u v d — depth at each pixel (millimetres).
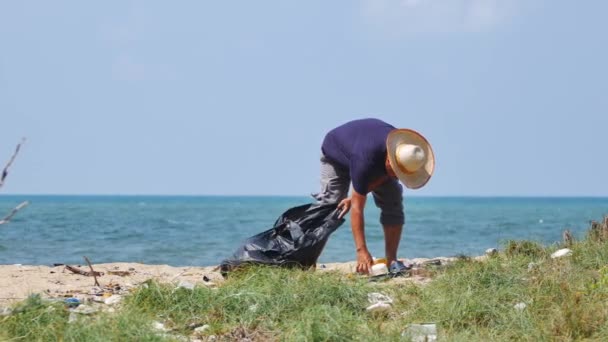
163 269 15734
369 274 12727
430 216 85000
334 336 8445
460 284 10867
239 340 8797
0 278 13453
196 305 9875
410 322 9383
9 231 38875
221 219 65625
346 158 12898
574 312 9047
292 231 13016
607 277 10547
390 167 12555
